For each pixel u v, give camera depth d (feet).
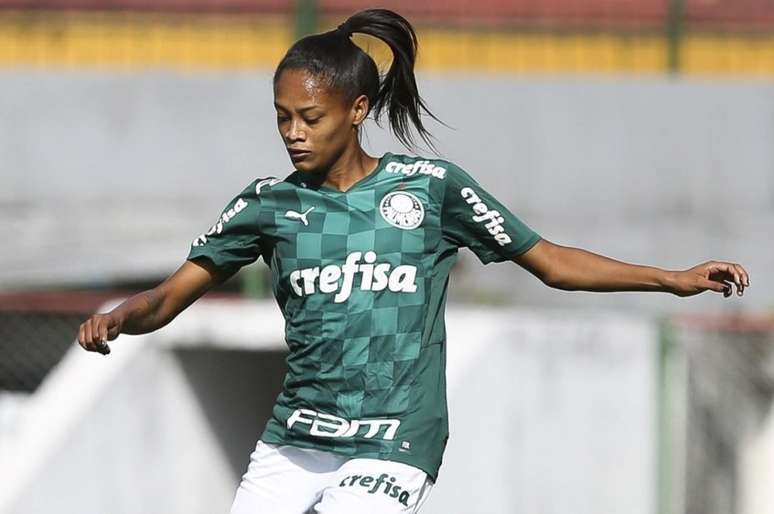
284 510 47.75
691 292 47.96
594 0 139.54
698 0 138.92
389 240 46.68
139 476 101.60
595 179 135.74
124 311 46.65
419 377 46.73
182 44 141.38
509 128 136.26
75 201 135.74
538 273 48.93
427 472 46.55
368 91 47.16
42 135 136.36
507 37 140.26
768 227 134.31
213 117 135.64
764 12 139.03
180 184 135.54
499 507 97.40
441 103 136.26
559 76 137.28
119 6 141.69
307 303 46.93
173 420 102.73
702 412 107.45
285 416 47.98
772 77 138.00
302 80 46.03
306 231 46.96
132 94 136.15
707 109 135.74
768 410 107.24
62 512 98.94
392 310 46.50
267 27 140.36
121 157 135.74
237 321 100.94
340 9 139.33
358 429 46.57
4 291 135.03
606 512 98.94
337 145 46.62
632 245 135.03
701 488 107.04
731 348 107.45
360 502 45.19
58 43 142.41
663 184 135.44
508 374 98.37
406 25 49.60
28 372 119.44
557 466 98.43
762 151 135.23
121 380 101.60
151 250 134.82
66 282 135.13
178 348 103.14
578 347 99.30
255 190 47.85
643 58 139.44
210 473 106.73
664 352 99.91
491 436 97.50
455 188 47.73
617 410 99.40
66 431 99.55
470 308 121.60
